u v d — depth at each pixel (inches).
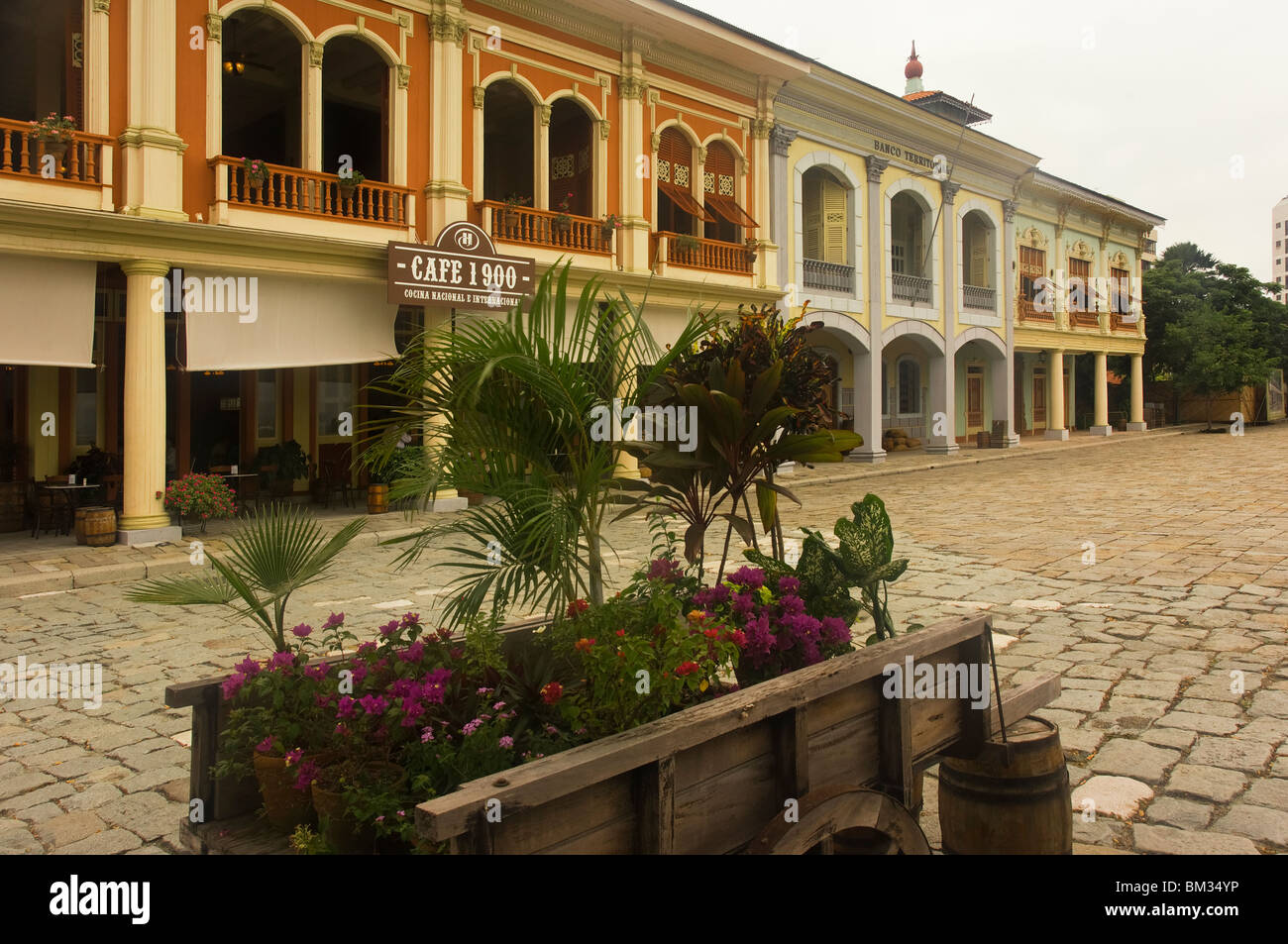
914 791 108.3
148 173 434.3
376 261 517.7
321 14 498.6
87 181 422.3
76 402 542.0
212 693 108.0
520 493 120.7
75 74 449.1
